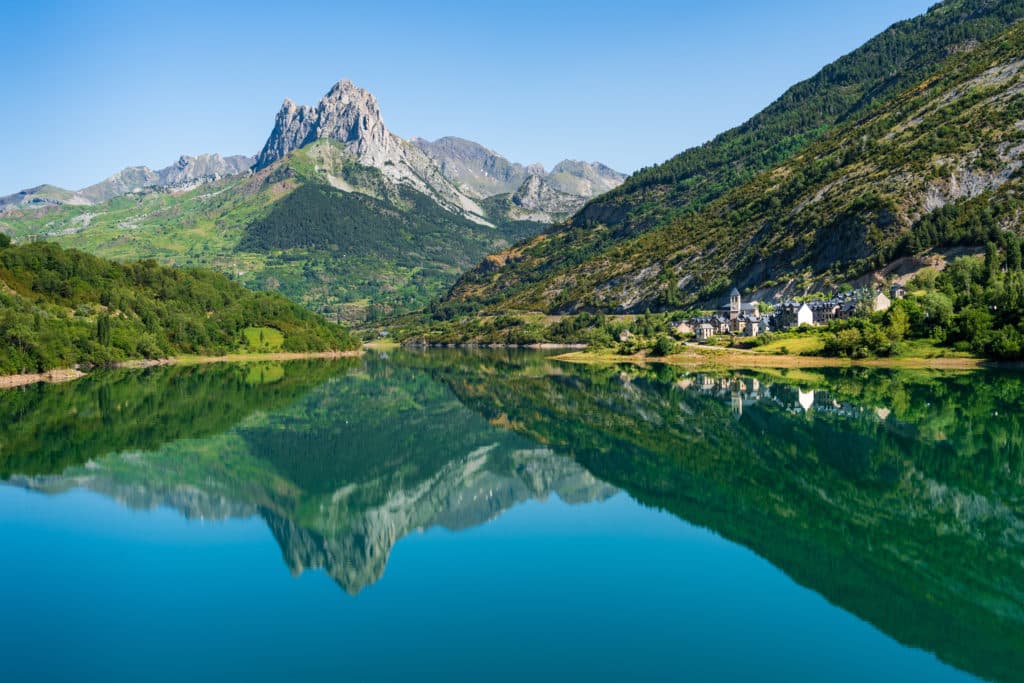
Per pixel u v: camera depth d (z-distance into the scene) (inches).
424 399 4756.4
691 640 1219.2
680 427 3171.8
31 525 1961.1
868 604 1338.6
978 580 1425.9
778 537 1704.0
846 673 1102.4
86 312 7790.4
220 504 2199.8
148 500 2223.2
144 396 4854.8
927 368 5152.6
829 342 6107.3
